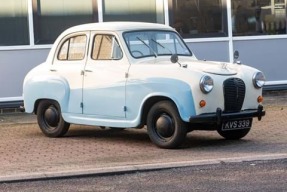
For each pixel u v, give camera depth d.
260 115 9.98
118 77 10.05
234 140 10.45
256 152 9.23
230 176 7.81
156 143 9.76
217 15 15.58
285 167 8.26
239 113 9.67
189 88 9.25
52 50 11.21
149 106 9.82
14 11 14.39
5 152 9.80
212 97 9.36
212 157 8.94
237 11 15.69
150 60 10.20
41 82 11.10
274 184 7.35
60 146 10.23
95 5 14.83
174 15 15.34
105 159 9.02
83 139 10.90
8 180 7.80
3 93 14.32
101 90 10.25
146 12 15.21
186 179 7.72
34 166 8.62
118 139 10.84
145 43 10.39
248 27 15.79
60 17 14.66
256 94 9.96
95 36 10.58
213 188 7.24
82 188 7.43
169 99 9.53
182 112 9.30
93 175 8.05
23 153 9.67
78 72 10.61
